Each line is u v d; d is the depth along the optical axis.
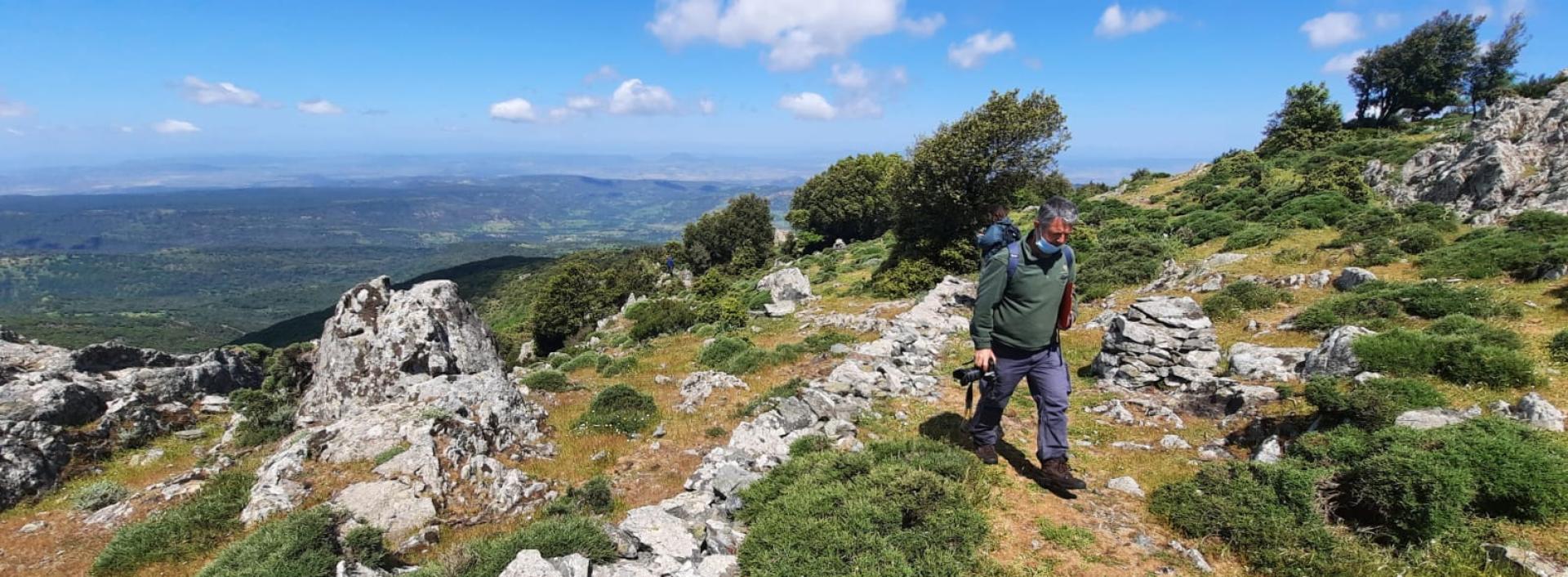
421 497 9.51
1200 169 60.34
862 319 23.16
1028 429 9.23
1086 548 5.67
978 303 6.52
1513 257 15.13
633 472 11.09
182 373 19.83
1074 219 5.90
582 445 12.61
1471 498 5.17
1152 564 5.46
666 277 78.44
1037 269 6.20
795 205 88.56
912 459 7.16
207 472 12.43
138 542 8.93
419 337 17.53
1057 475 6.67
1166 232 33.41
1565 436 6.76
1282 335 13.73
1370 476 5.61
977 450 7.30
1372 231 21.89
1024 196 53.81
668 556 6.18
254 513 9.22
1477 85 62.38
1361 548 5.24
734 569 5.75
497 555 6.22
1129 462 8.23
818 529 5.75
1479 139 27.52
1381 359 9.40
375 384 16.91
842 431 9.75
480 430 11.84
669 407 15.13
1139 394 11.21
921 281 31.12
